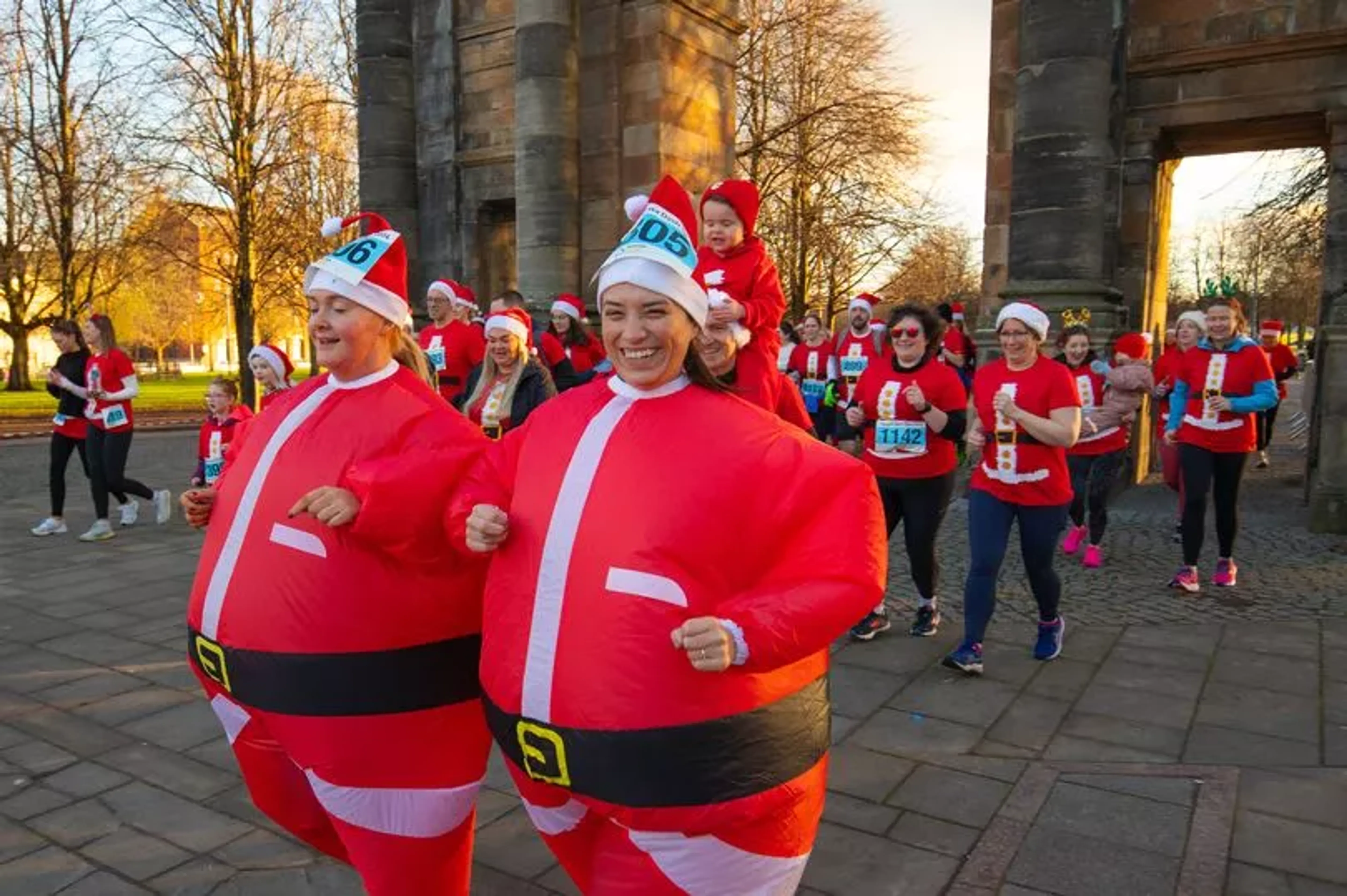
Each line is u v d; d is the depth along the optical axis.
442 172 15.95
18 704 4.92
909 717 4.66
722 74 14.36
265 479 2.44
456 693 2.41
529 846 3.54
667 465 1.90
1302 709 4.68
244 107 22.45
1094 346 10.35
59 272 30.05
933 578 5.87
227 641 2.39
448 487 2.26
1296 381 42.44
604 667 1.84
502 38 15.30
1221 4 11.85
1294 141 13.23
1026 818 3.64
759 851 1.96
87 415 8.93
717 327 3.86
